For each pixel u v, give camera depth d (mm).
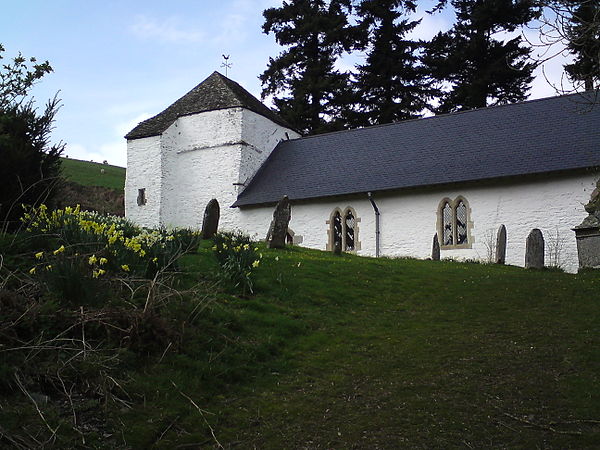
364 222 26062
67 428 5844
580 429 6742
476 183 23844
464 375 8242
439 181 24453
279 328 9477
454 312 11430
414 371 8398
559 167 22375
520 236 22922
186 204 31453
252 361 8211
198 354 7836
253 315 9641
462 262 20031
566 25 8742
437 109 44281
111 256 9156
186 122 32250
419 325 10570
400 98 45594
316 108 45062
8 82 12117
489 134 26469
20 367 6434
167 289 9164
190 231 13352
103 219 13414
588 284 13469
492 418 7016
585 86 9750
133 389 6738
